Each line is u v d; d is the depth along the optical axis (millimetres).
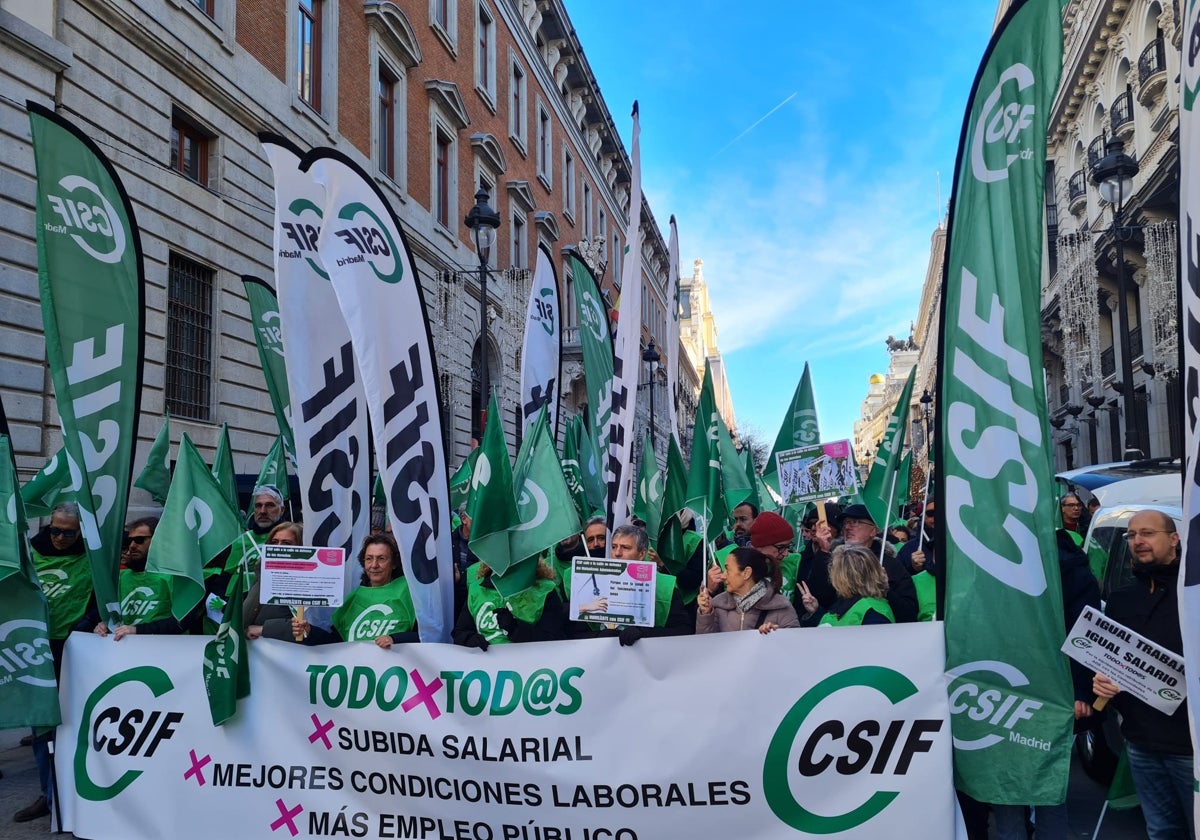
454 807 4273
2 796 5613
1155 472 8836
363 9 18766
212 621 5289
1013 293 3865
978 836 4168
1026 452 3787
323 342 5387
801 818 3914
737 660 4047
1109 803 3863
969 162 4012
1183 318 2945
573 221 35594
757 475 10242
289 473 11562
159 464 7109
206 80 13414
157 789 4602
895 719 3861
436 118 22359
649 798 4066
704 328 114250
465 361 21750
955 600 3863
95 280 5086
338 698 4469
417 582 4883
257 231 14773
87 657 4789
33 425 10102
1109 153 13492
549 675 4238
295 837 4426
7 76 9984
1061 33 3820
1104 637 3455
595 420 7730
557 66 34375
